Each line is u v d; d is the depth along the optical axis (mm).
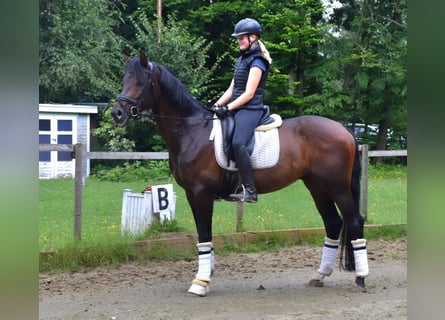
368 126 23625
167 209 7770
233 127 5320
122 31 24969
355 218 5543
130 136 19328
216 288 5738
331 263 5797
